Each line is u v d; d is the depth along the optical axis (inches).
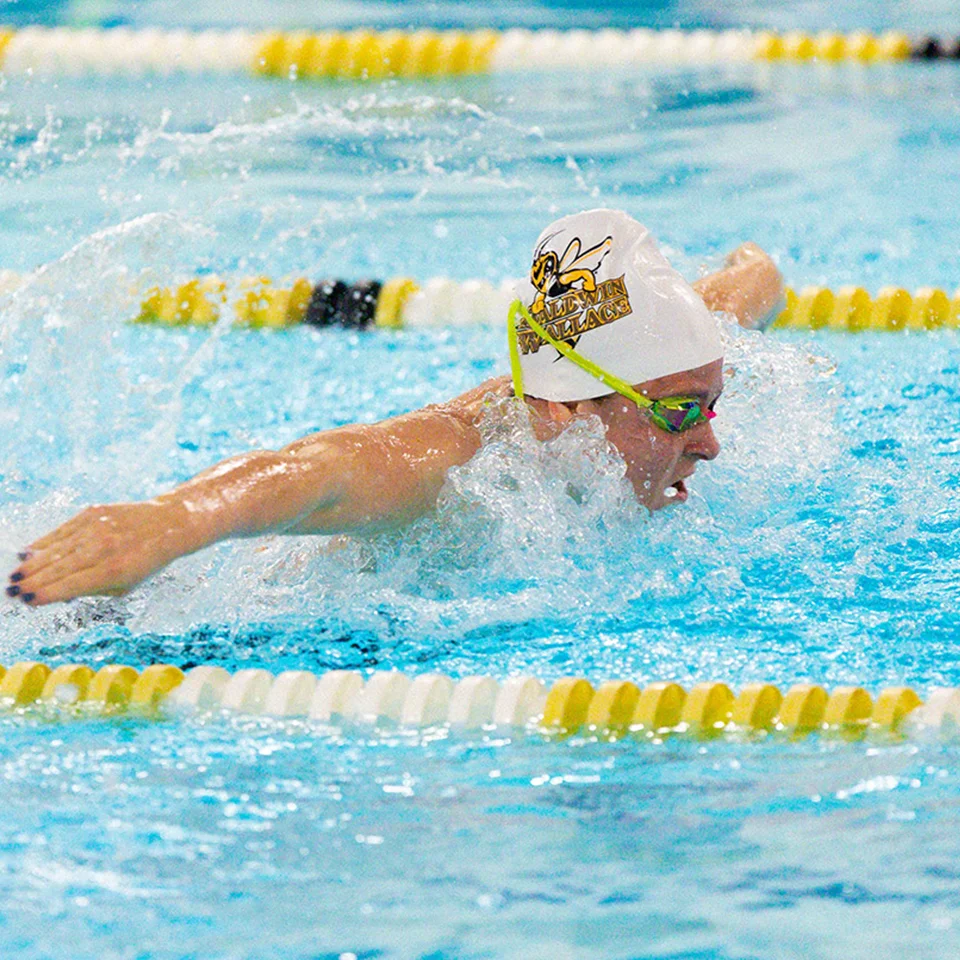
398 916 211.9
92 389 510.0
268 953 202.8
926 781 254.8
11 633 338.6
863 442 476.4
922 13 1441.9
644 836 236.5
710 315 370.0
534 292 374.0
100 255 528.1
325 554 361.1
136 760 270.1
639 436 365.1
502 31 1355.8
